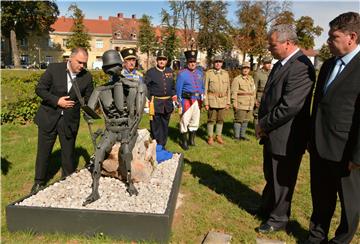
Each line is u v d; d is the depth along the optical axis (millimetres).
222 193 4922
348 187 3143
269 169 3977
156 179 4812
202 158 6590
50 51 55562
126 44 56469
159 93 6566
